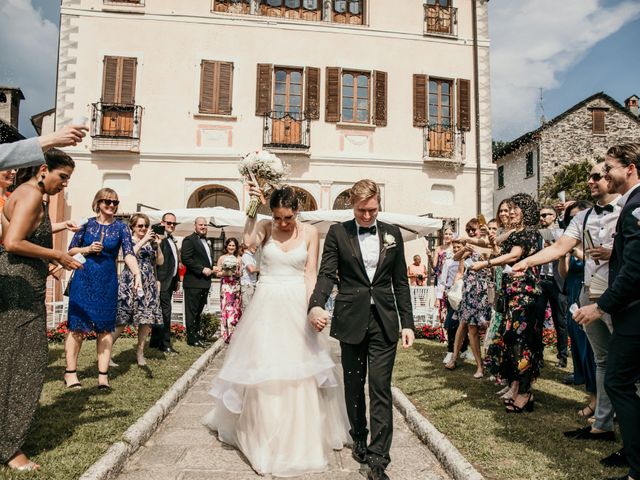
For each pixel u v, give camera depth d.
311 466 3.30
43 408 4.32
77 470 3.01
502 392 5.15
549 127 24.17
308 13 17.14
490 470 3.21
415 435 4.16
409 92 17.09
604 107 24.25
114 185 15.59
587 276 3.78
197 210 12.02
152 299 6.33
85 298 4.91
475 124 17.42
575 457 3.43
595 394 4.33
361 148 16.69
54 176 3.28
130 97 15.70
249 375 3.40
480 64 17.61
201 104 15.84
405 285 3.51
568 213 5.44
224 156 15.75
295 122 16.39
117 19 15.83
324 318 3.38
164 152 15.59
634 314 2.90
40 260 3.25
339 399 3.92
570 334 5.02
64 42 15.64
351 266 3.42
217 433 4.09
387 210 16.61
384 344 3.35
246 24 16.31
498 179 28.89
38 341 3.15
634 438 2.86
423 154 16.94
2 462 3.00
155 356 7.13
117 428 3.83
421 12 17.36
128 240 5.24
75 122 2.90
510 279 4.70
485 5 17.83
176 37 15.97
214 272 8.67
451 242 8.94
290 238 3.93
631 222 2.95
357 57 16.89
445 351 8.12
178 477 3.19
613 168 3.32
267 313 3.69
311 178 16.30
